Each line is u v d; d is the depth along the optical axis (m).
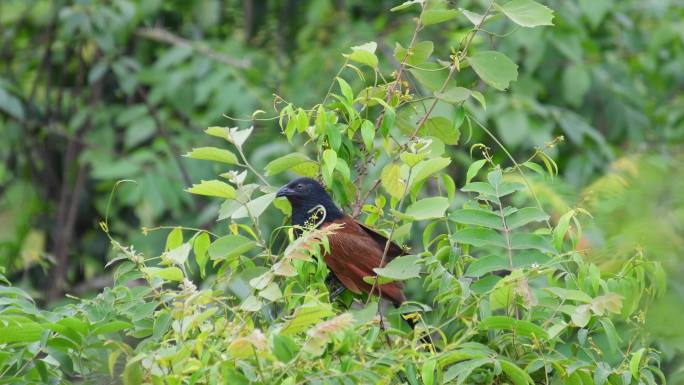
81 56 16.52
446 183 8.43
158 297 7.19
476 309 7.30
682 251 7.21
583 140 15.19
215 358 6.31
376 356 6.70
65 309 7.43
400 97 8.38
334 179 8.51
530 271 7.03
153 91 15.77
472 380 7.08
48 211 17.22
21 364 7.17
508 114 14.31
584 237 8.82
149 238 15.49
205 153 7.99
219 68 15.44
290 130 8.09
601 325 7.57
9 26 17.61
